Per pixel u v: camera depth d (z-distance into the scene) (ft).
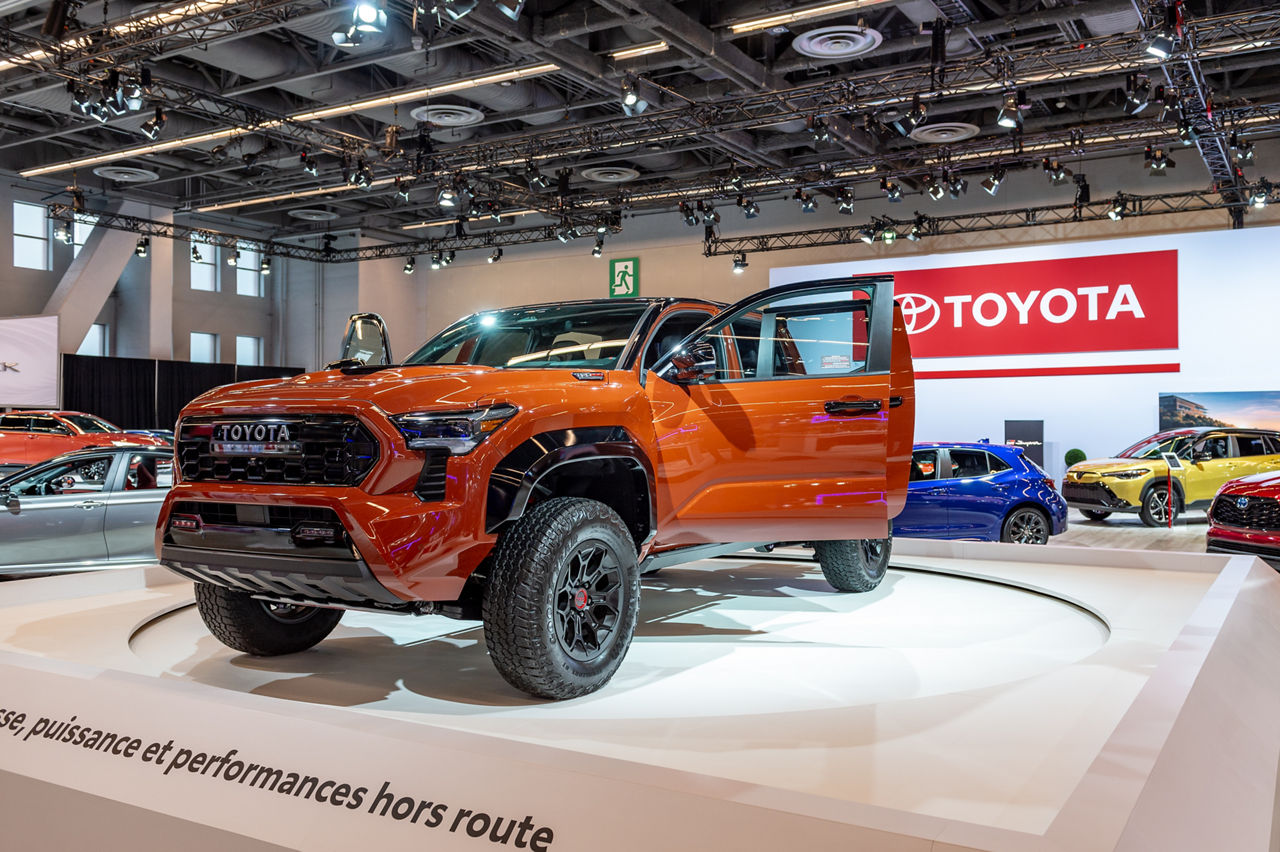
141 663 12.05
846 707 9.79
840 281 13.37
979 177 69.97
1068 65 44.29
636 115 48.65
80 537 26.16
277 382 11.50
